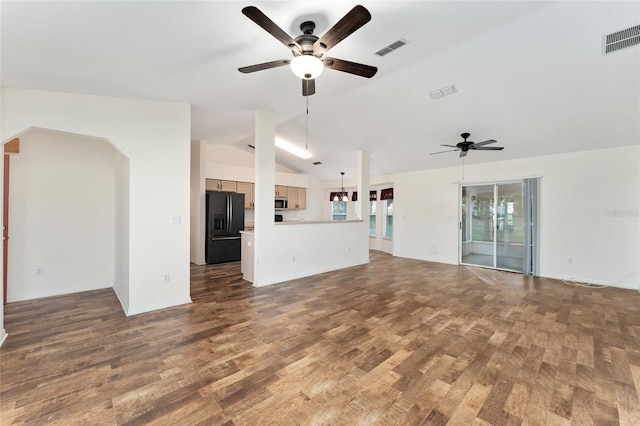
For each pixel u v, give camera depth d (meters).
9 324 2.89
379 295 4.00
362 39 2.41
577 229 4.88
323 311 3.35
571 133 4.33
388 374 2.08
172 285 3.51
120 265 3.75
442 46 2.54
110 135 3.11
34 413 1.65
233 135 5.70
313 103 3.99
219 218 6.25
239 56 2.42
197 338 2.62
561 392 1.88
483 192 6.18
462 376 2.06
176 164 3.53
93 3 1.62
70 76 2.55
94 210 4.15
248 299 3.78
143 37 2.04
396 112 4.53
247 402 1.77
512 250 5.75
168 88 3.02
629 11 2.29
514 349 2.46
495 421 1.62
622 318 3.17
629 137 4.22
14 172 3.55
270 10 1.90
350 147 6.36
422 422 1.61
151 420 1.61
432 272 5.57
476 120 4.36
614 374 2.08
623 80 3.12
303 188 9.42
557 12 2.36
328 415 1.67
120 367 2.13
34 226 3.71
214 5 1.74
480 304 3.64
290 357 2.31
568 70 3.08
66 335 2.65
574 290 4.31
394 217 7.68
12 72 2.38
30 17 1.71
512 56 2.98
